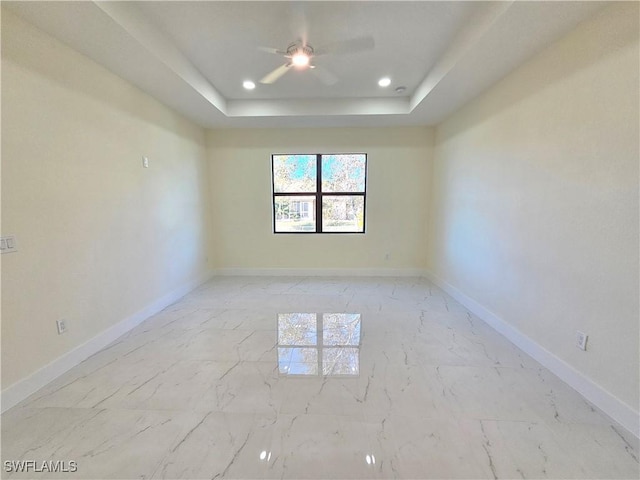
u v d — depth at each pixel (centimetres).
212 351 256
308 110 405
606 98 178
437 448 154
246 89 368
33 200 199
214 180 500
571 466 143
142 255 320
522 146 255
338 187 504
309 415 178
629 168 165
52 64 211
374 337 282
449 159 413
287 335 287
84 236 242
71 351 229
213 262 517
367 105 402
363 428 167
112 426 169
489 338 279
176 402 190
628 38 165
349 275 517
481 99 323
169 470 142
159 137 351
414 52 275
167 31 243
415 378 215
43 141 206
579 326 198
